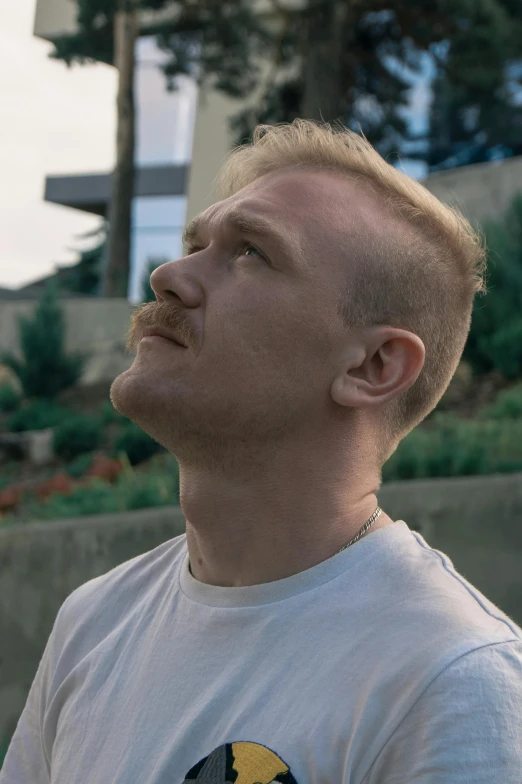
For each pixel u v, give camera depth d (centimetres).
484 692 101
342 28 1195
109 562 602
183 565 138
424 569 119
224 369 125
